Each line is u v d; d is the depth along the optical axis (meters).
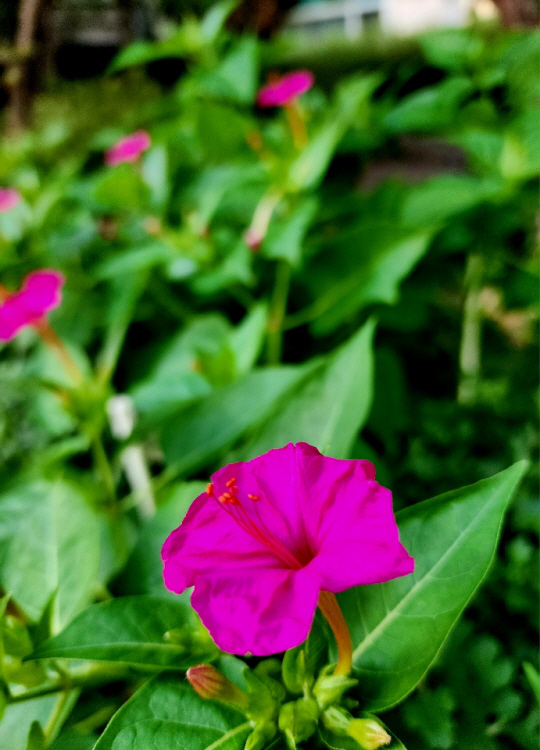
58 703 0.13
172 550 0.11
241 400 0.18
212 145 0.26
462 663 0.15
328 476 0.11
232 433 0.18
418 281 0.29
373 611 0.12
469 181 0.25
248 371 0.20
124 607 0.12
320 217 0.29
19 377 0.25
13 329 0.20
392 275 0.23
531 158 0.22
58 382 0.24
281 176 0.24
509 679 0.15
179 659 0.12
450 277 0.31
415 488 0.22
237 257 0.24
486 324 0.31
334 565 0.10
